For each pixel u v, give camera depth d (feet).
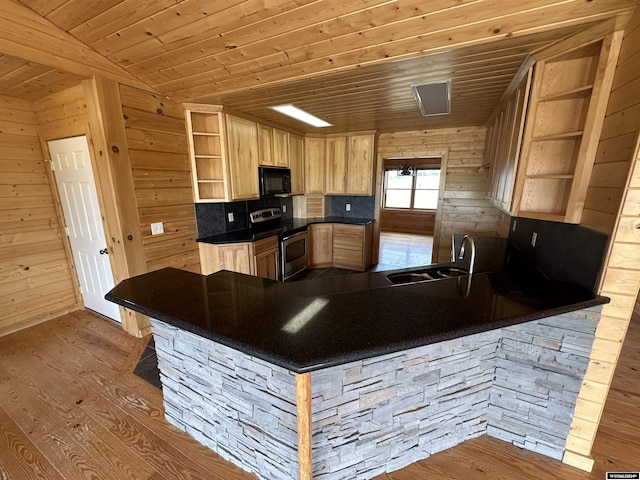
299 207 17.19
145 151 8.98
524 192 6.18
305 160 16.05
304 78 7.37
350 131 15.23
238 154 11.21
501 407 5.70
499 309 4.56
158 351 5.82
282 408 4.50
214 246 10.88
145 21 6.29
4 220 9.48
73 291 11.34
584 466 5.19
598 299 4.57
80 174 9.34
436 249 14.80
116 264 9.05
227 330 3.96
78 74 7.36
